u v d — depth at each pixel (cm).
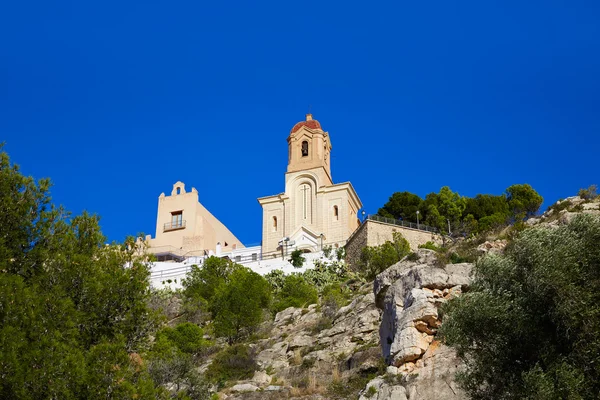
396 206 9175
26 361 2264
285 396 3500
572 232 2411
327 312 4781
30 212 2753
